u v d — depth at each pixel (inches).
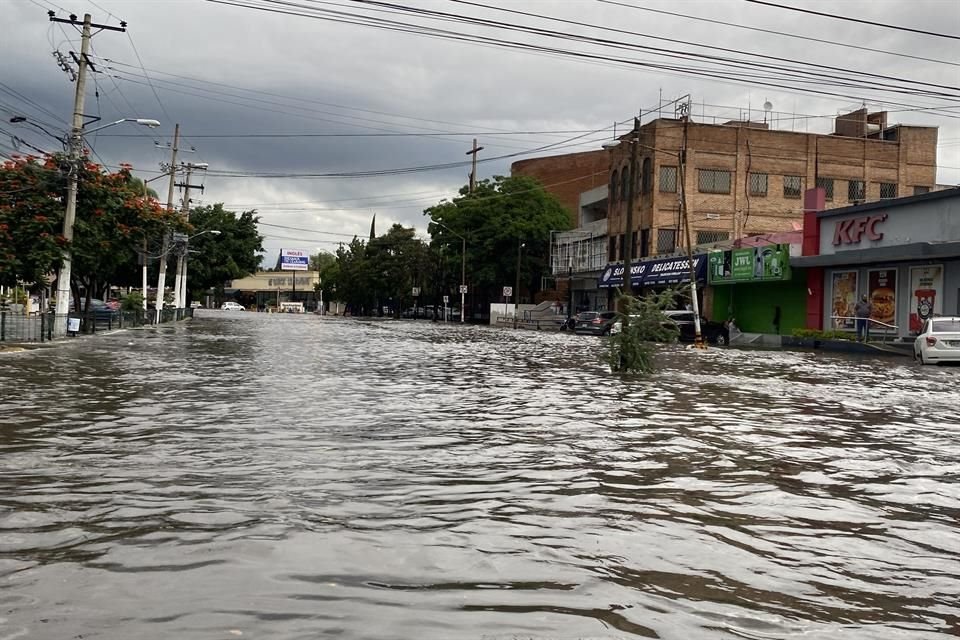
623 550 194.9
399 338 1419.8
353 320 2997.0
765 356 1083.3
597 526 215.6
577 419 418.0
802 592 169.2
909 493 263.1
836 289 1414.9
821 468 301.0
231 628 141.4
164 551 184.7
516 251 2701.8
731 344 1550.2
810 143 2158.0
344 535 200.4
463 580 170.1
